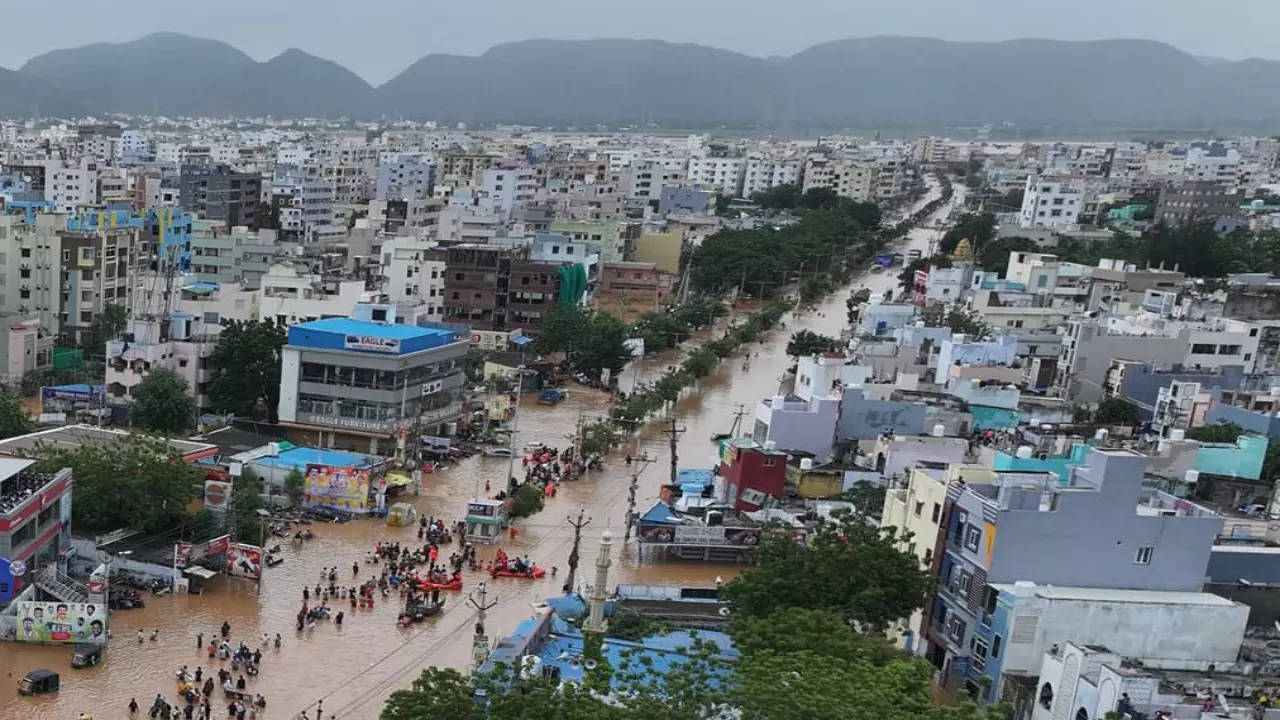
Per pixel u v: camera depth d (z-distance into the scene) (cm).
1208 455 10756
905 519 8612
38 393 15700
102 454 10556
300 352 13862
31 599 8831
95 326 17825
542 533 11712
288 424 13975
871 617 7556
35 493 9062
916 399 13012
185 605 9412
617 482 13512
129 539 10231
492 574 10488
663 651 6606
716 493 12244
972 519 7738
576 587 10106
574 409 16775
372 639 9044
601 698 6031
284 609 9481
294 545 10919
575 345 18612
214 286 18525
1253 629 7744
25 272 17550
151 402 13612
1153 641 7275
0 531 8606
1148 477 10375
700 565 11081
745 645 6538
